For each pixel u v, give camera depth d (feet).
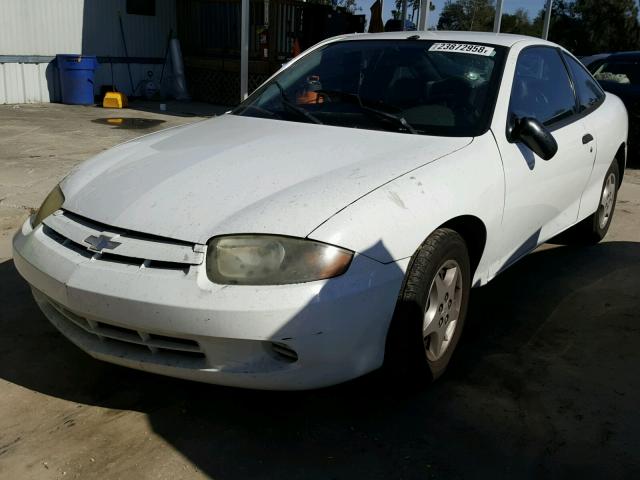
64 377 9.64
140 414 8.79
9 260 14.05
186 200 8.38
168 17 48.47
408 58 11.97
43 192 19.30
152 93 47.34
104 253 8.12
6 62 40.29
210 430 8.50
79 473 7.60
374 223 7.98
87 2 43.68
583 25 124.57
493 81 11.19
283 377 7.72
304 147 9.76
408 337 8.46
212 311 7.39
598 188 15.29
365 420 8.84
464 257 9.61
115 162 10.09
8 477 7.49
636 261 15.70
